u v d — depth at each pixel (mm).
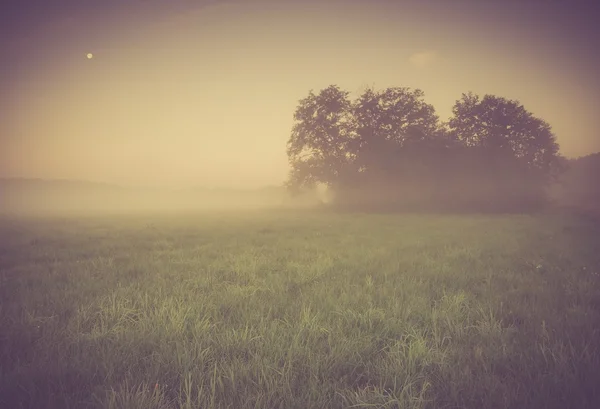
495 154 43438
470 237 13492
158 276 6461
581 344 3209
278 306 4629
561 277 6293
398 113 46500
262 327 3688
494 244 11148
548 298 4949
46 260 8633
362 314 4227
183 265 7816
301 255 9180
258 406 2271
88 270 6961
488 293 5254
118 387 2570
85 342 3340
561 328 3668
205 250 10531
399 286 5570
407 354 3166
